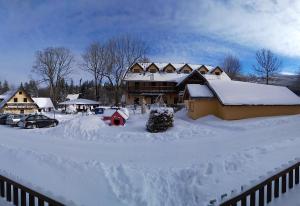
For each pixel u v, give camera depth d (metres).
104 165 10.44
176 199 8.45
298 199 6.88
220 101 31.14
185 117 34.91
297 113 33.88
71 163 10.41
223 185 8.73
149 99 61.66
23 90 61.12
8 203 6.98
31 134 24.05
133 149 15.96
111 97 77.25
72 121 24.52
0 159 11.27
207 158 12.60
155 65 63.62
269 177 6.79
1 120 40.12
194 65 69.06
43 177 9.12
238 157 10.98
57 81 75.38
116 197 8.07
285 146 12.45
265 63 72.44
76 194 8.03
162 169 10.91
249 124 25.75
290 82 74.56
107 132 22.56
